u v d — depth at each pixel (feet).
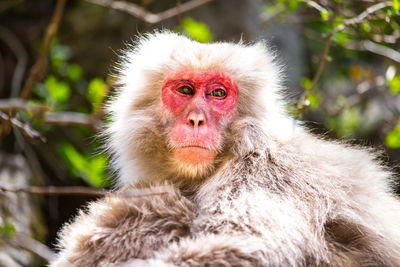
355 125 53.57
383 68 59.00
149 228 26.50
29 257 39.11
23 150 52.70
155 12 59.47
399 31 40.70
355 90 60.23
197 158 29.37
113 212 27.30
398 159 51.37
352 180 28.73
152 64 32.45
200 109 30.09
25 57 57.11
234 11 60.03
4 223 35.60
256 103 31.76
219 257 23.67
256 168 28.58
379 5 36.47
